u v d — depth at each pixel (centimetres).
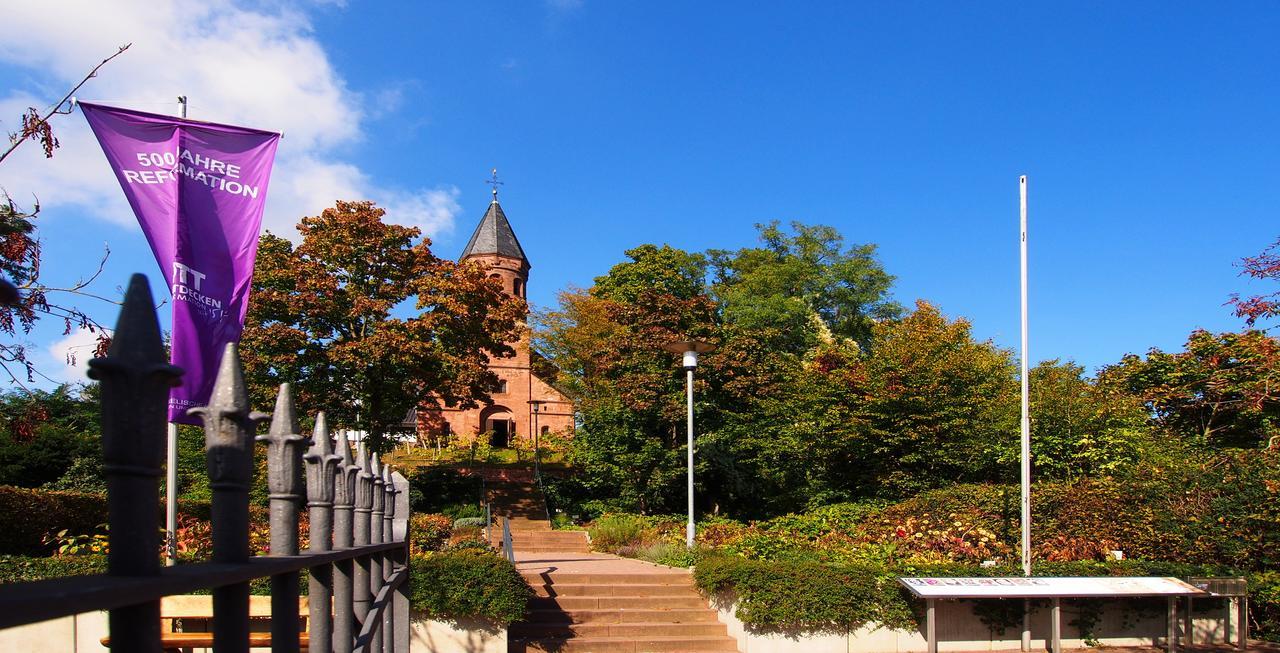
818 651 1483
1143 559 1806
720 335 3391
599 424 3341
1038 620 1605
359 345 2761
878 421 2917
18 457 2655
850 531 2300
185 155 879
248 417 280
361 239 2952
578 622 1589
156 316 221
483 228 5869
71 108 859
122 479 210
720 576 1540
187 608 974
